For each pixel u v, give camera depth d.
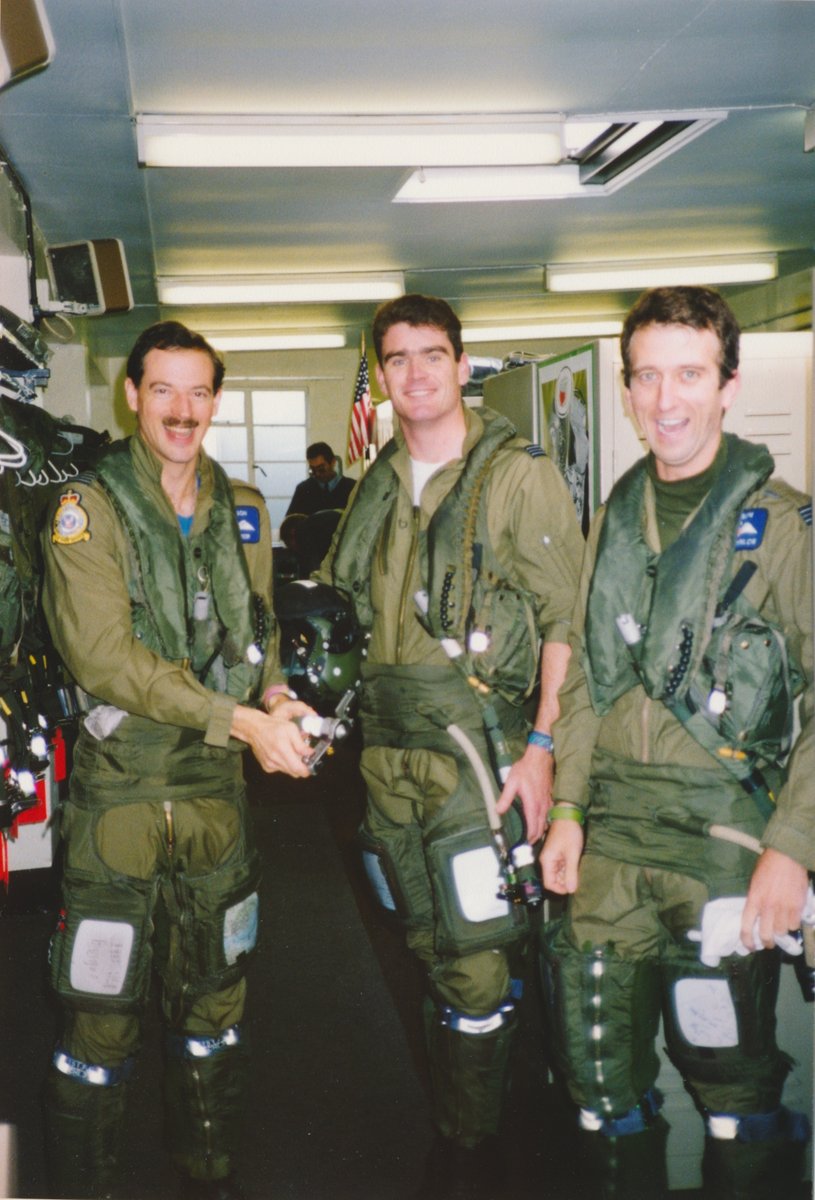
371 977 3.19
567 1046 1.82
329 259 6.64
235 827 2.07
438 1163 2.24
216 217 5.50
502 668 2.04
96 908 1.97
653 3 3.30
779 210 5.95
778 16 3.41
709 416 1.62
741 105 4.35
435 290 7.66
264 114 4.23
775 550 1.61
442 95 4.12
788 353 2.31
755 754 1.66
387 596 2.11
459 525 2.04
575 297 8.03
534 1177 2.17
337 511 5.32
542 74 3.94
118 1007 1.97
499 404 3.25
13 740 2.33
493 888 2.04
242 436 10.02
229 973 2.08
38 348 3.06
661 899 1.74
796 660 1.63
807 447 2.33
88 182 4.73
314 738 1.95
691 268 7.26
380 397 7.23
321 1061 2.71
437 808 2.07
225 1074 2.12
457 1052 2.13
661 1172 1.94
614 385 2.39
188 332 1.97
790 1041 2.04
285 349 9.87
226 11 3.23
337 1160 2.27
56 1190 2.00
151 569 1.97
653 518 1.73
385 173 4.83
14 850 3.74
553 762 2.04
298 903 3.75
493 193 5.18
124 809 1.96
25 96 3.74
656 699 1.68
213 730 1.88
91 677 1.90
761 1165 1.76
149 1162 2.28
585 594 1.84
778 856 1.56
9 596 2.30
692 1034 1.74
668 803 1.71
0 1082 2.62
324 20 3.35
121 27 3.30
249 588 2.09
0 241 3.75
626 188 5.43
